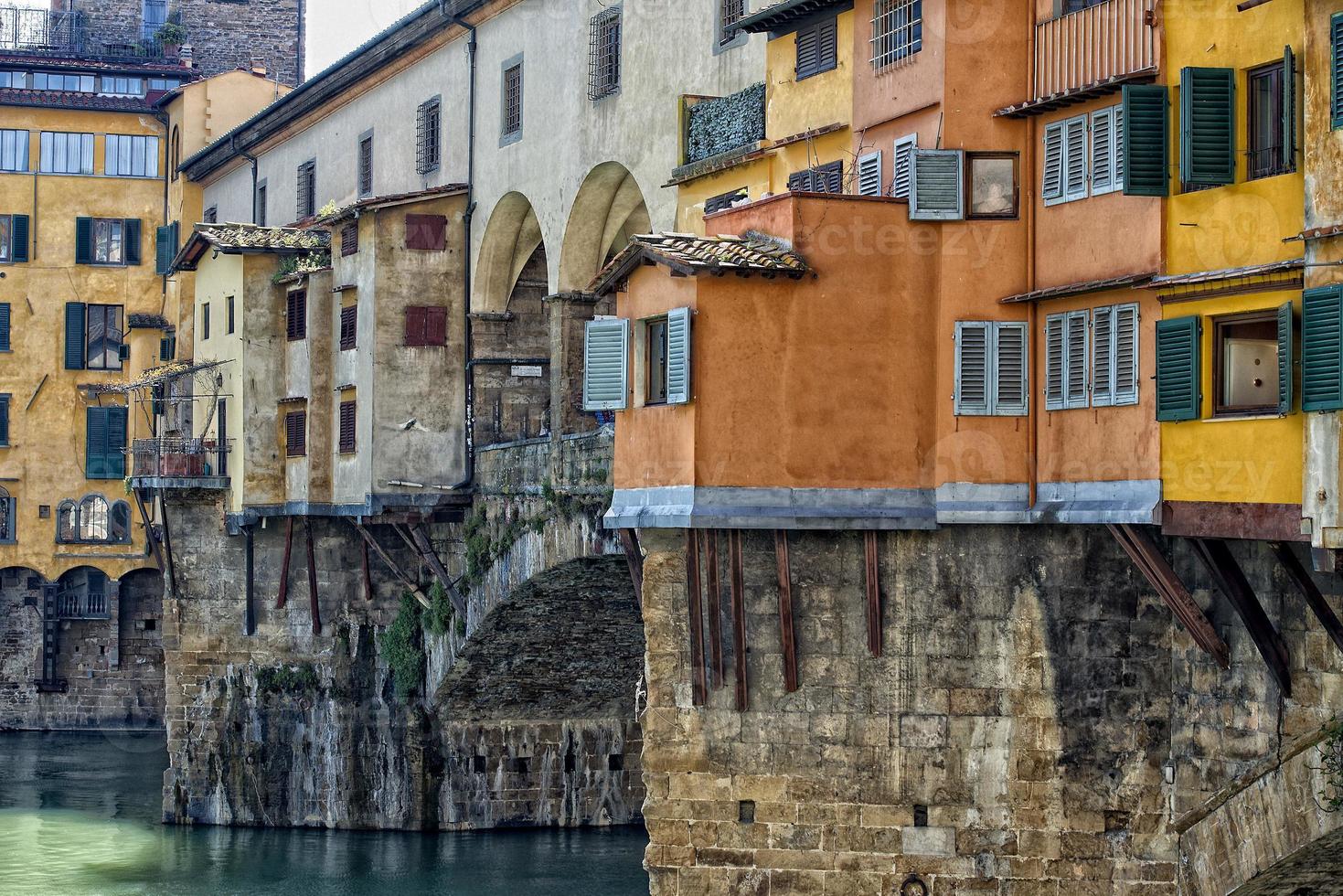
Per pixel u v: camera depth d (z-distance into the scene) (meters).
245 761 53.75
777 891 26.27
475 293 47.47
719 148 34.75
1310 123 21.59
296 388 52.00
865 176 28.66
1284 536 22.12
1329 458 21.34
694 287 26.05
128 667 76.06
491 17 46.44
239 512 53.34
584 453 38.94
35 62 76.94
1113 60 24.75
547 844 49.34
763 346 26.00
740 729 26.38
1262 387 22.66
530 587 42.69
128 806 57.84
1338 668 23.17
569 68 42.28
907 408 26.14
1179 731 25.66
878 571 26.20
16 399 75.94
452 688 49.28
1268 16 22.66
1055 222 25.62
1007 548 26.08
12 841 52.00
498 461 44.97
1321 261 21.45
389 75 52.91
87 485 75.88
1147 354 24.12
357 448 48.06
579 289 42.66
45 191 76.62
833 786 26.23
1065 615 25.94
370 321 47.47
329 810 52.38
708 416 25.95
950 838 26.08
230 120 74.56
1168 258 23.81
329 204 56.56
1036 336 25.95
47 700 76.12
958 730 26.11
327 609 52.88
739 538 26.27
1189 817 25.42
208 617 54.78
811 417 26.02
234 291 54.19
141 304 76.94
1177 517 23.62
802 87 31.62
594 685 49.94
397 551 50.84
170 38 80.38
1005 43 26.22
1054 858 25.94
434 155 50.00
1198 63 23.50
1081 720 25.95
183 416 60.66
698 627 26.38
